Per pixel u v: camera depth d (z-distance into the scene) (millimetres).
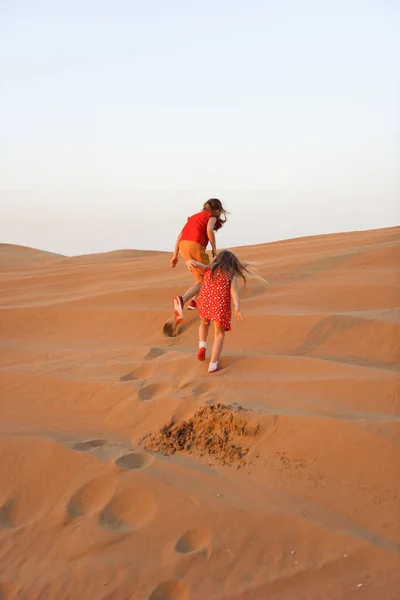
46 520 4586
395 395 5340
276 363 6352
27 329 9102
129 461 5043
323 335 7059
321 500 4348
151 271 12656
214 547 4043
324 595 3611
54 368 7176
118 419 5867
